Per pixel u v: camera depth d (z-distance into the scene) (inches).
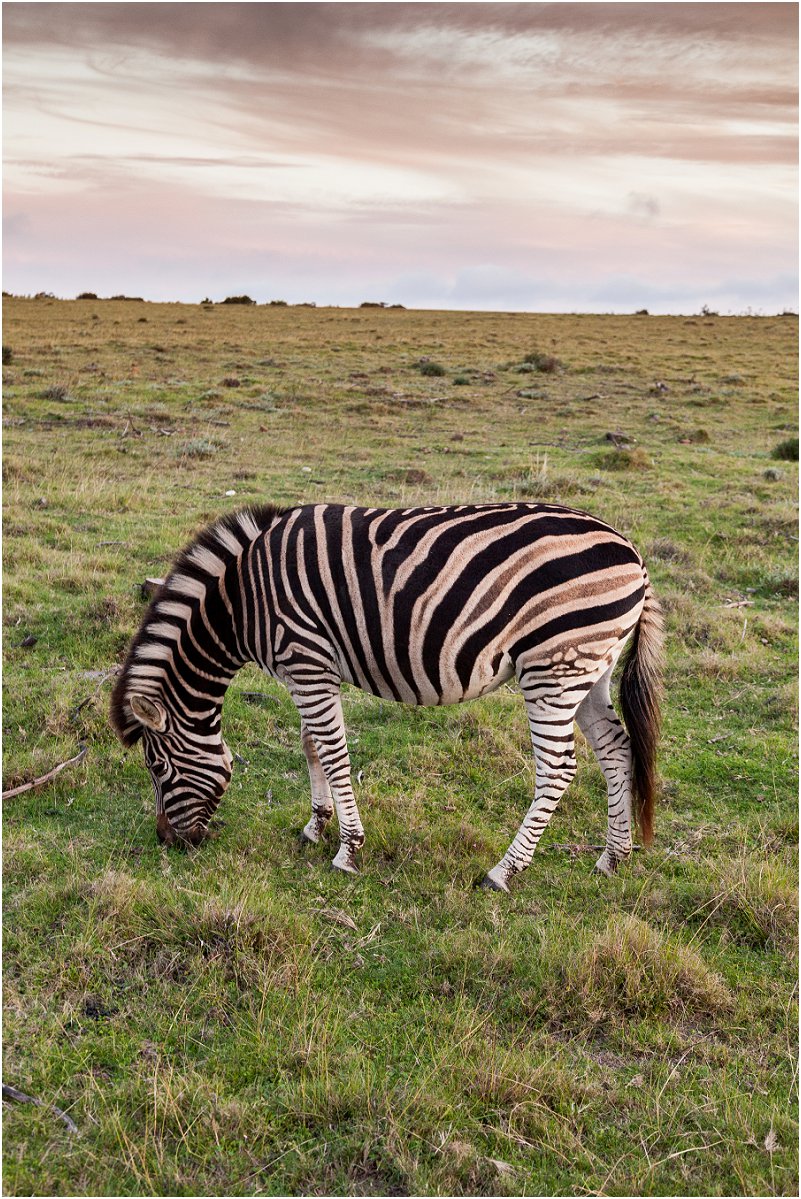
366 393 779.4
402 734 233.0
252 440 589.9
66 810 188.2
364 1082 117.3
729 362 1096.2
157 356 940.0
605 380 920.3
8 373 781.9
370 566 158.2
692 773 218.1
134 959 141.6
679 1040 131.4
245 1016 131.5
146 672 169.0
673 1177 109.7
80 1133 110.2
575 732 234.5
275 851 177.8
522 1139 112.4
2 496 408.5
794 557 381.7
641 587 165.8
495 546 156.3
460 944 147.9
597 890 171.0
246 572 168.6
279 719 235.1
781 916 159.0
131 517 397.1
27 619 277.6
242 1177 106.2
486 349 1130.7
